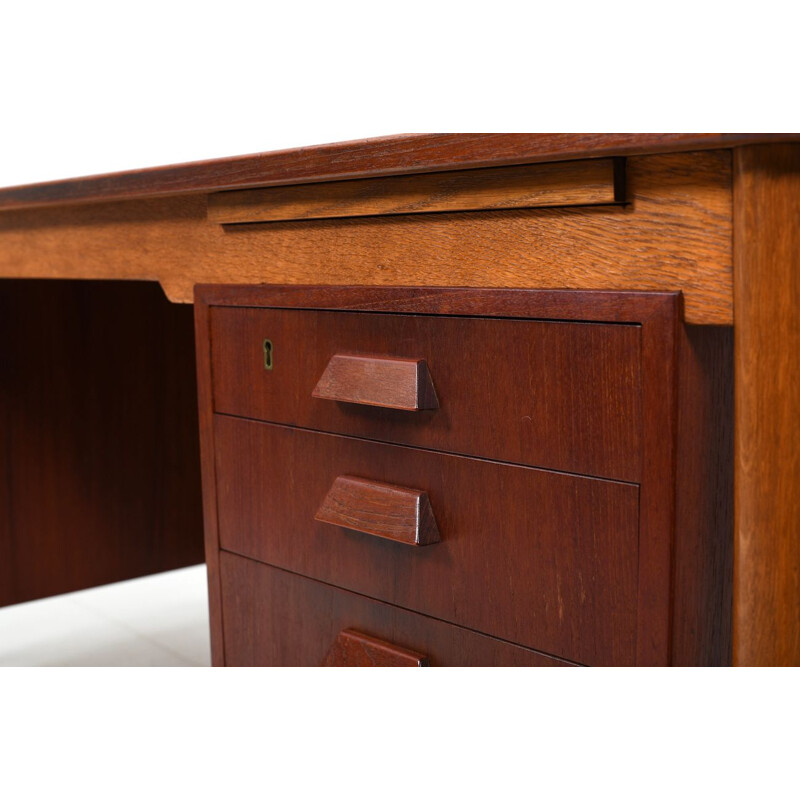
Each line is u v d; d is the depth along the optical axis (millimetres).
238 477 1262
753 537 839
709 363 900
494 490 1000
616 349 895
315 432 1160
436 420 1038
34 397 1873
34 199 1393
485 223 981
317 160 1039
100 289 1934
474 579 1027
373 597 1126
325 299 1121
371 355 1082
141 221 1338
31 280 1848
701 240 842
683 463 884
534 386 957
